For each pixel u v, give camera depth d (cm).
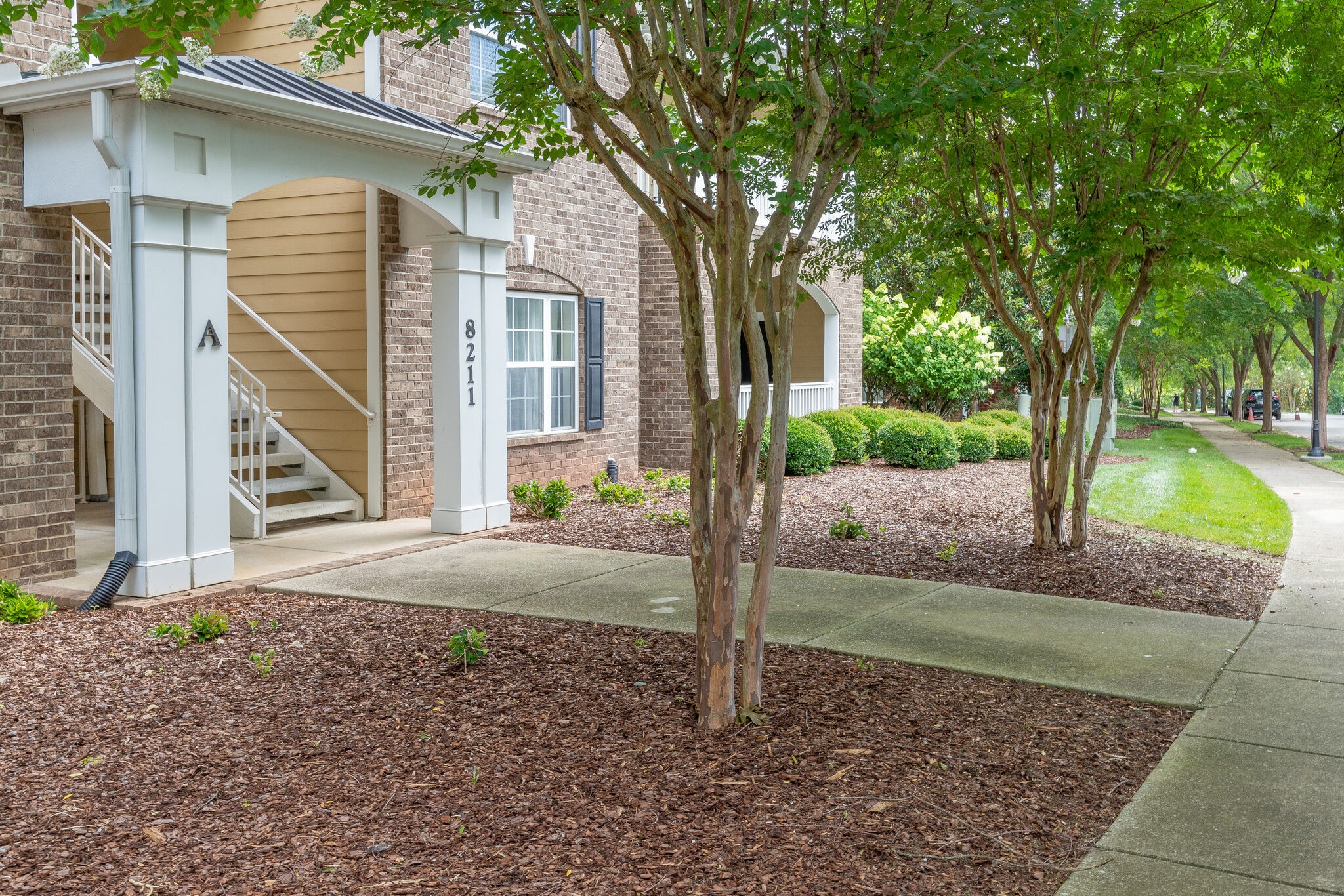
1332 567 914
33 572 781
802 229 480
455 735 472
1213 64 787
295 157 843
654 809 394
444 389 1026
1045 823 388
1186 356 4706
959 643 635
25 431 772
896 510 1224
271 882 339
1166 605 752
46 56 801
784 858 356
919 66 512
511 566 871
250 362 1172
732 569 473
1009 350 2850
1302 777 433
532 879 341
